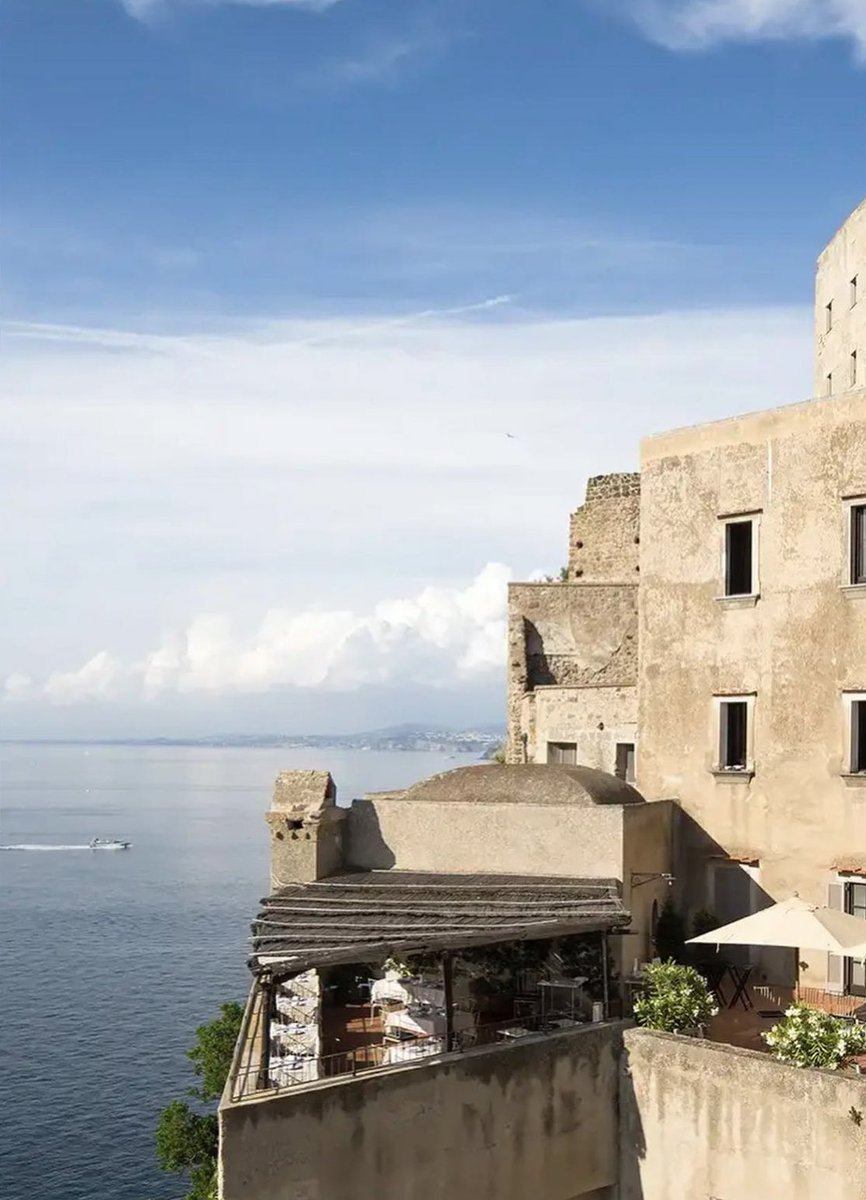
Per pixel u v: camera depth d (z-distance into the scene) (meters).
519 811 29.03
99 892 147.50
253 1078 22.06
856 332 36.31
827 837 29.88
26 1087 72.00
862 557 29.80
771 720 31.14
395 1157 21.52
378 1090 21.36
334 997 27.92
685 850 32.50
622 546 45.38
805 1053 22.59
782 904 26.56
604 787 30.70
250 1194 19.56
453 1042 23.42
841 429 30.23
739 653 31.92
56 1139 64.81
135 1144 64.19
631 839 28.70
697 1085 23.66
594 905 25.38
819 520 30.52
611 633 42.59
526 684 43.00
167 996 92.50
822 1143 21.80
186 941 114.12
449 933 22.98
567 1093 24.19
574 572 46.41
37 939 115.56
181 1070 74.81
